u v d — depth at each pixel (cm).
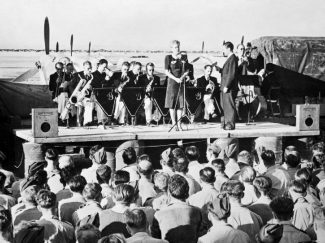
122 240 359
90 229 393
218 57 1709
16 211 535
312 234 524
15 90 1448
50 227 468
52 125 1135
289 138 1341
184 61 1272
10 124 1338
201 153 1342
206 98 1404
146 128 1312
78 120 1325
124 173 609
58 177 706
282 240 452
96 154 760
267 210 557
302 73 1628
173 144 1258
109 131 1247
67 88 1339
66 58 1527
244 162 765
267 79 1566
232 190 513
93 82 1296
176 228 489
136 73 1334
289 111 1631
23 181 620
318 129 1305
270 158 744
